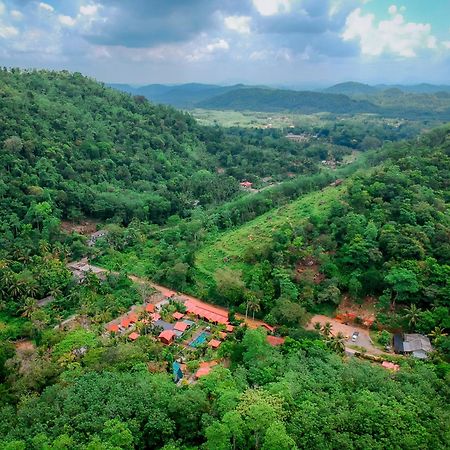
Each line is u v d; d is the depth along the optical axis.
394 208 119.69
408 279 97.44
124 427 57.62
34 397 67.88
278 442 52.47
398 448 56.34
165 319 106.81
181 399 62.88
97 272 129.38
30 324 103.75
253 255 122.19
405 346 90.69
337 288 105.62
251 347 79.75
